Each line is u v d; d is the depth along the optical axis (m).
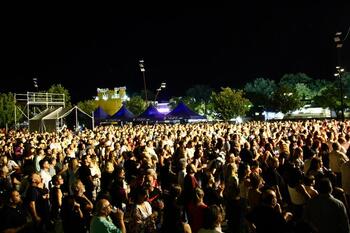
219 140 13.96
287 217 6.41
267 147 12.80
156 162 12.23
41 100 43.28
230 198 7.82
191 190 7.04
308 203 5.84
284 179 8.56
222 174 10.73
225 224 9.00
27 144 16.33
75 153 15.21
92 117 38.41
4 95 61.06
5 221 6.17
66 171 10.69
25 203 8.07
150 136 21.16
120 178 8.55
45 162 10.30
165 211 5.76
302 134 16.17
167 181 9.91
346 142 12.94
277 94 77.31
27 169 10.94
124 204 8.34
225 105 67.56
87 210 7.14
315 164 8.73
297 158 10.91
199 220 6.34
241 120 71.62
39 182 8.46
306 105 83.50
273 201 5.71
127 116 39.00
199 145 13.24
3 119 59.03
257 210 5.68
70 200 6.79
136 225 6.65
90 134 23.34
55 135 22.19
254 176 7.29
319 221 5.64
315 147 12.77
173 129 26.55
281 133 18.69
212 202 7.96
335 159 10.20
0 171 10.53
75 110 38.56
